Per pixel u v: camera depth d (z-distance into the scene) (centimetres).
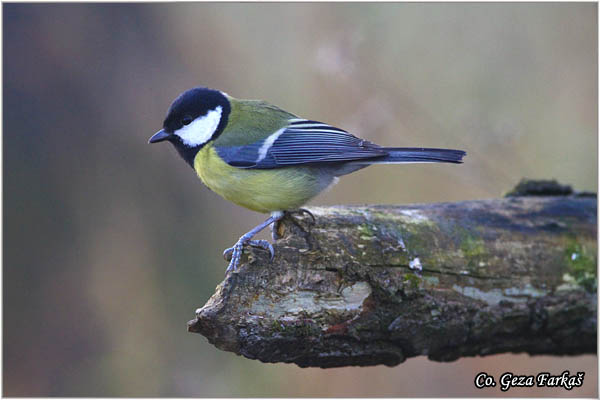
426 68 1377
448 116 1282
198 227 1353
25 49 1238
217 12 1454
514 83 1349
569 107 1302
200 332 549
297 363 596
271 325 550
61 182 1261
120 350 1267
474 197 1298
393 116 1198
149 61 1348
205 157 710
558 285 657
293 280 566
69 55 1271
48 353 1230
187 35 1412
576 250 668
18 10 1232
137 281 1296
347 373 1215
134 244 1306
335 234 603
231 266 605
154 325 1289
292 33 1449
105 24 1308
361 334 582
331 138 704
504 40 1382
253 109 741
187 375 1259
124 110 1315
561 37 1353
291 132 706
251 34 1480
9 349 1214
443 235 643
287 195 699
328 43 1223
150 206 1323
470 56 1388
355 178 1368
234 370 1268
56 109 1262
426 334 611
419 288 604
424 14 1412
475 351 670
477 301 630
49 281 1248
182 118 729
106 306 1277
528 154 1259
